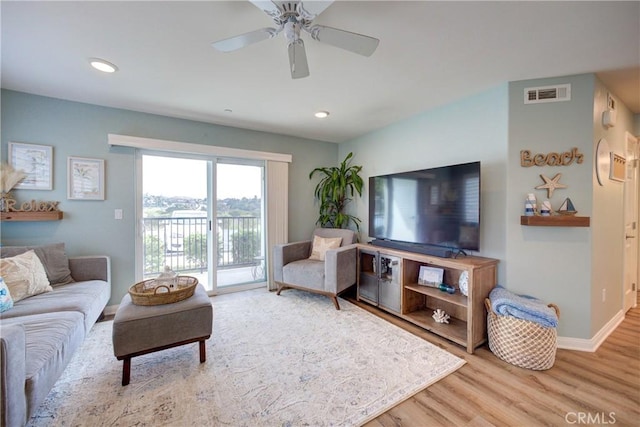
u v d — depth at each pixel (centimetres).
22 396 113
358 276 326
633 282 303
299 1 121
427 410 148
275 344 220
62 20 151
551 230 219
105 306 269
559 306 219
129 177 296
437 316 252
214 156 349
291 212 404
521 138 225
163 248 326
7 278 191
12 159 246
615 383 171
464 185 235
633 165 297
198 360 195
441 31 162
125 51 184
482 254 248
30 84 233
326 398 157
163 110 295
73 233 271
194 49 182
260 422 139
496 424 139
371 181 343
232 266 370
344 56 190
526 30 160
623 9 141
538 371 183
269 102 273
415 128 312
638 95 252
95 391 161
